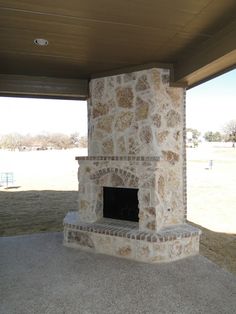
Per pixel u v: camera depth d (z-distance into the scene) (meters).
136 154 4.97
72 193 12.25
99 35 3.73
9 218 7.75
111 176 5.15
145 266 4.29
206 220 7.35
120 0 2.85
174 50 4.26
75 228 5.14
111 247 4.76
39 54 4.44
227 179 16.45
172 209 4.95
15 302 3.30
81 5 2.95
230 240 5.60
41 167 24.56
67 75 5.64
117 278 3.90
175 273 4.04
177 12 3.11
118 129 5.20
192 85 5.18
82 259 4.60
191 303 3.25
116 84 5.23
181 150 5.06
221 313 3.05
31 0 2.85
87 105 6.02
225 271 4.11
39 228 6.69
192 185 14.27
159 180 4.64
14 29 3.54
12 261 4.54
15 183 15.80
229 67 4.18
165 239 4.41
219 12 3.12
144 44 4.04
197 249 4.80
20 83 5.63
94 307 3.19
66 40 3.89
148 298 3.37
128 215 5.21
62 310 3.13
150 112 4.81
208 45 3.88
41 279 3.89
